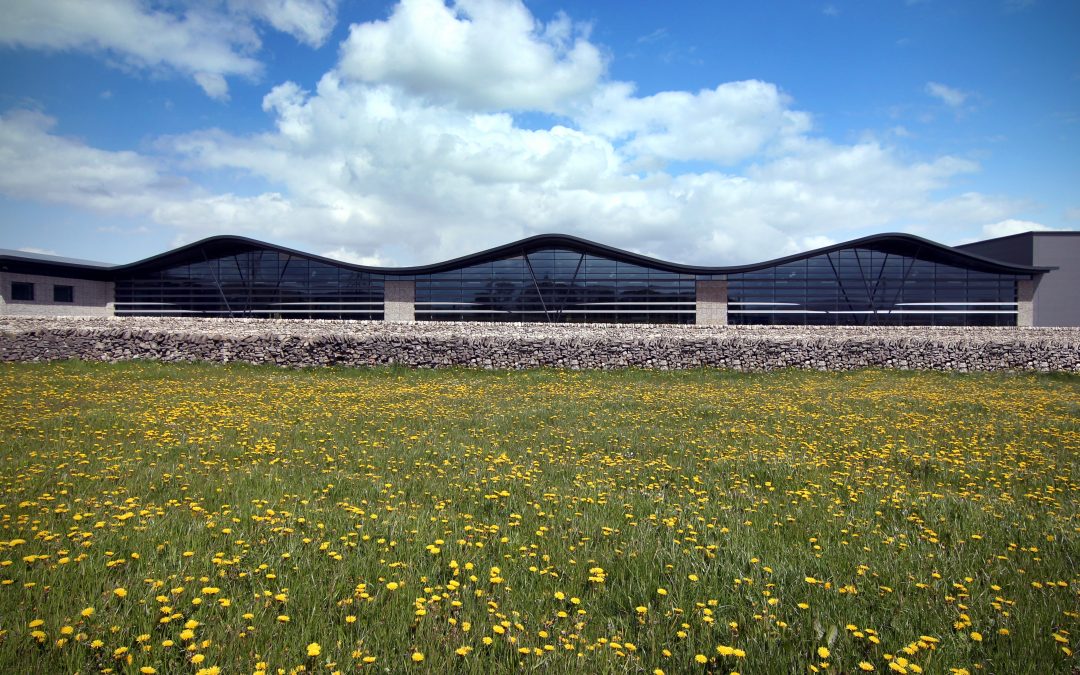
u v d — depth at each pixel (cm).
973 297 4166
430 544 536
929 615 423
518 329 2942
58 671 332
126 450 918
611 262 4244
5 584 429
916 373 2441
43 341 2477
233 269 4453
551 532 585
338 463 884
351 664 345
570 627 400
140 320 3023
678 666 364
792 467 880
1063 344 2538
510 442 1059
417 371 2397
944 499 714
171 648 356
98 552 497
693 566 500
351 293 4353
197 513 616
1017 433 1179
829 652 374
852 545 564
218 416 1270
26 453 869
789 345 2536
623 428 1212
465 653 353
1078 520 647
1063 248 4997
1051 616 421
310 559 499
